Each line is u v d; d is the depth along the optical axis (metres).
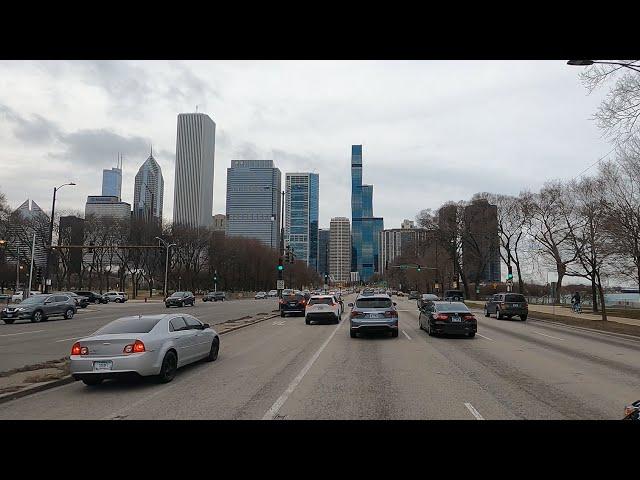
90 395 9.57
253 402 8.73
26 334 23.28
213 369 12.44
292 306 35.44
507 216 70.25
